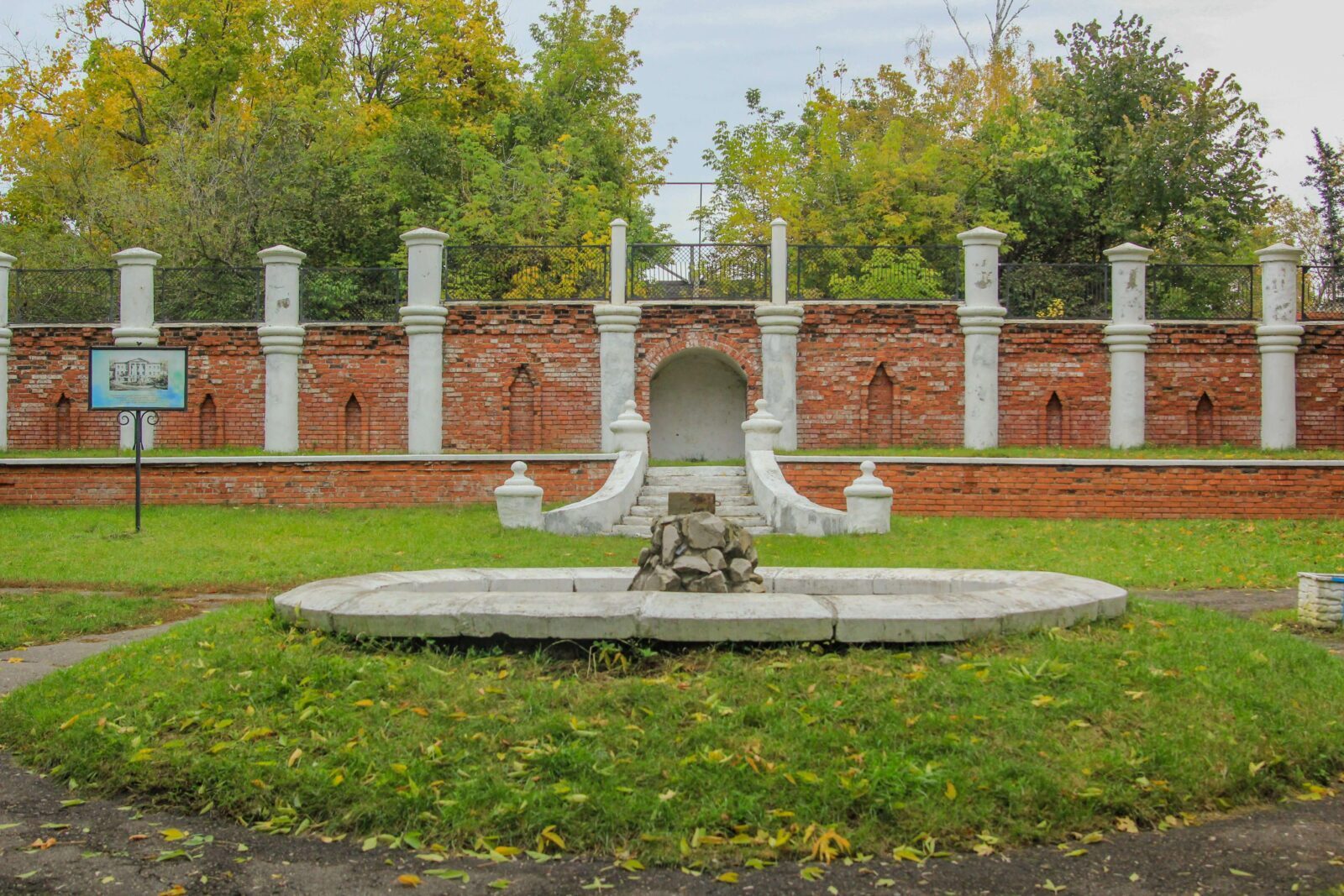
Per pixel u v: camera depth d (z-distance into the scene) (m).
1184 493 20.55
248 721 7.32
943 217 34.75
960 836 6.14
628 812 6.25
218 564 15.33
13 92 39.84
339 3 41.53
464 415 25.03
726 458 27.33
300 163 35.50
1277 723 7.30
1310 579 11.50
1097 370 25.36
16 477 20.72
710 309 24.98
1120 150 35.06
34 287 26.20
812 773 6.51
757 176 37.62
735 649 7.90
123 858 6.14
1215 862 6.00
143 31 41.25
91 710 7.76
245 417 25.36
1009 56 48.59
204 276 26.03
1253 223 36.06
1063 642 8.03
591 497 18.84
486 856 6.09
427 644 8.11
